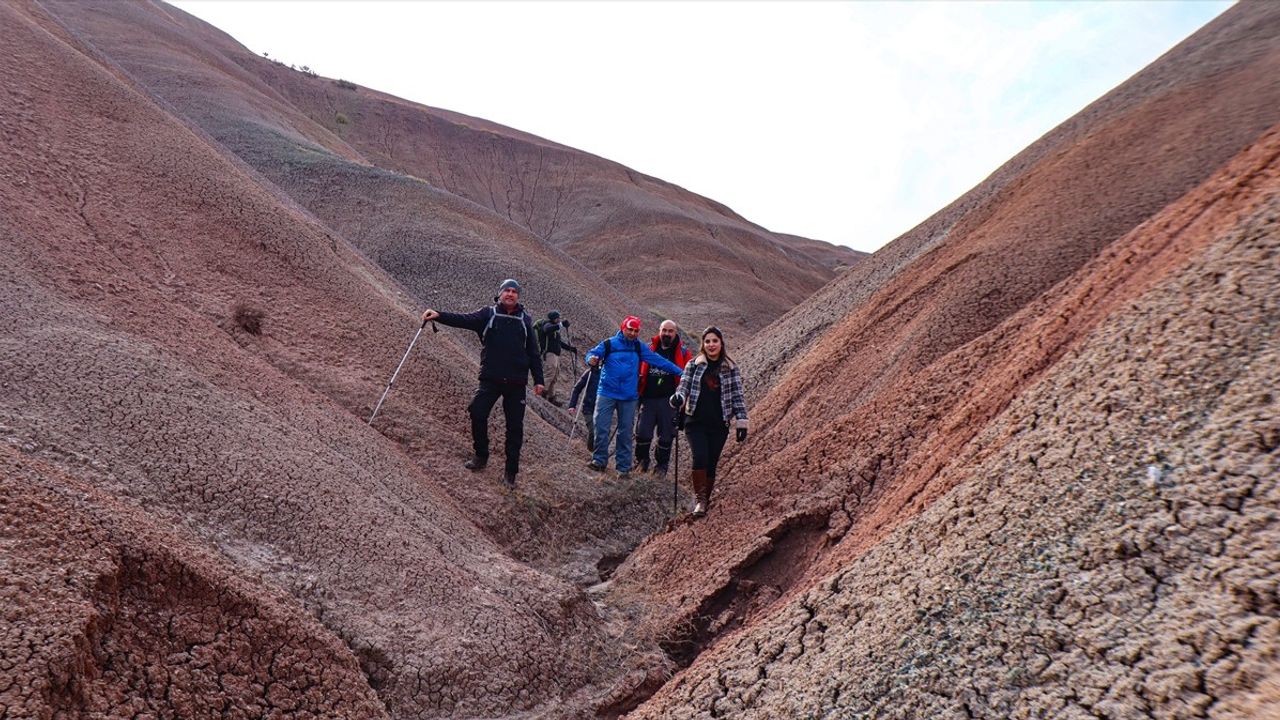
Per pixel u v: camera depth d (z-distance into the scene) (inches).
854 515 205.5
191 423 193.0
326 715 137.3
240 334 300.8
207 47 1974.7
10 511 122.6
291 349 318.0
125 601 125.5
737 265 2288.4
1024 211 501.4
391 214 986.1
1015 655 104.3
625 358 358.9
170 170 371.2
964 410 199.5
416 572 184.2
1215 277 139.3
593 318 917.2
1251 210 149.7
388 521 200.4
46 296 223.5
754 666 146.3
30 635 107.1
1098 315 185.9
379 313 393.1
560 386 610.9
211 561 147.8
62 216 286.0
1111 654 94.8
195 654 127.8
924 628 118.9
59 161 318.3
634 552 275.6
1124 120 602.2
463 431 337.4
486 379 301.1
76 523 127.6
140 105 412.8
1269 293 125.4
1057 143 783.1
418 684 157.5
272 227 391.2
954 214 787.4
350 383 317.4
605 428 359.9
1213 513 100.3
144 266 298.7
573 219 2669.8
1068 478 124.0
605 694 177.8
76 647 109.8
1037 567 113.5
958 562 125.5
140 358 212.5
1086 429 131.3
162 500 164.6
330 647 149.2
